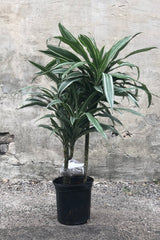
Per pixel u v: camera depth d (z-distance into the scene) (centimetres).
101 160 360
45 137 356
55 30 351
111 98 205
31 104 250
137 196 326
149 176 364
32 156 357
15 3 347
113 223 256
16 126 355
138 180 364
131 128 360
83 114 229
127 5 353
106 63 223
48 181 360
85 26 351
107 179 363
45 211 281
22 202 303
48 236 231
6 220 261
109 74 220
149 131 361
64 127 244
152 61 357
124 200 314
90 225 251
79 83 240
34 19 349
